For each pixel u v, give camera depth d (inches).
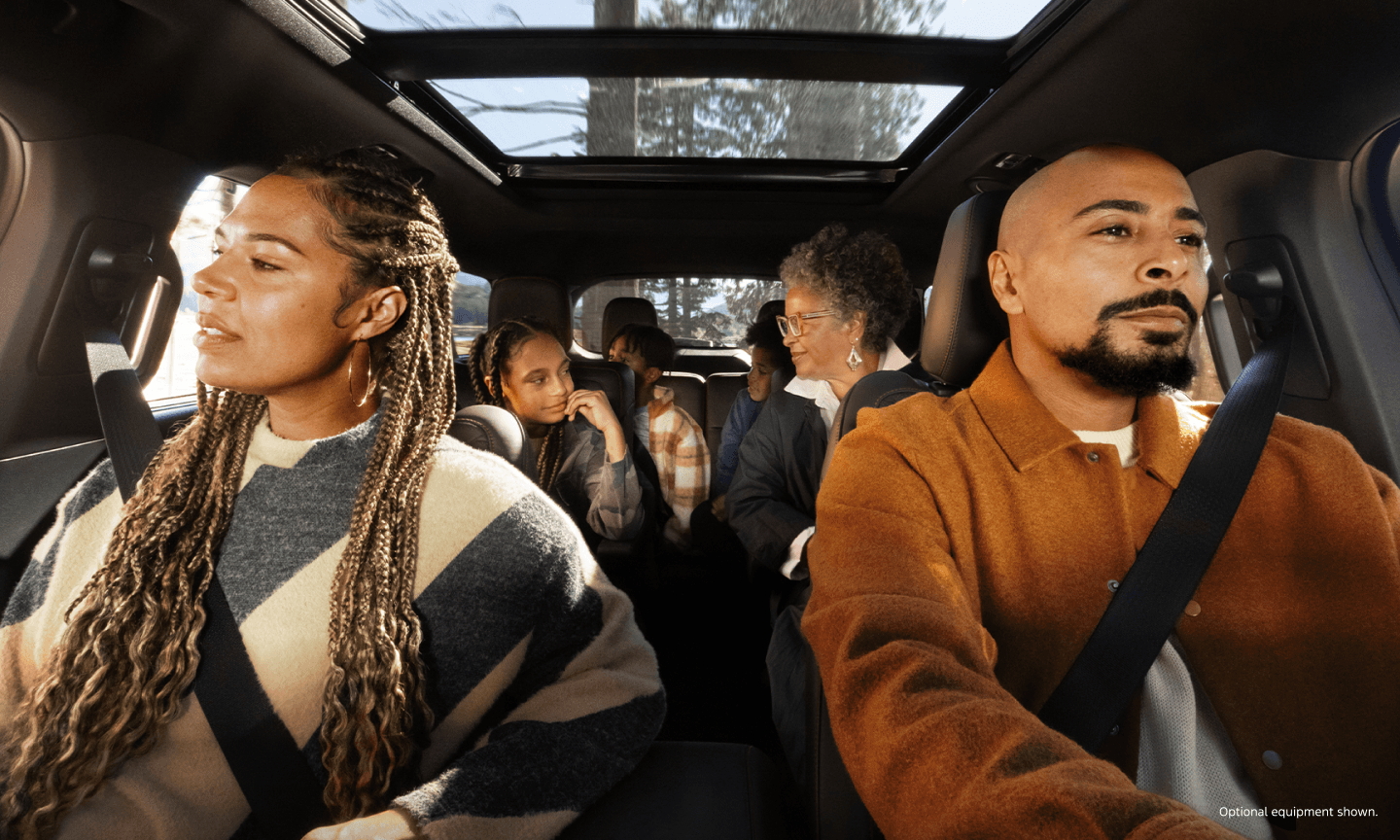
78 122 56.2
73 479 61.9
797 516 68.1
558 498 82.2
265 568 26.4
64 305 60.0
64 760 23.5
